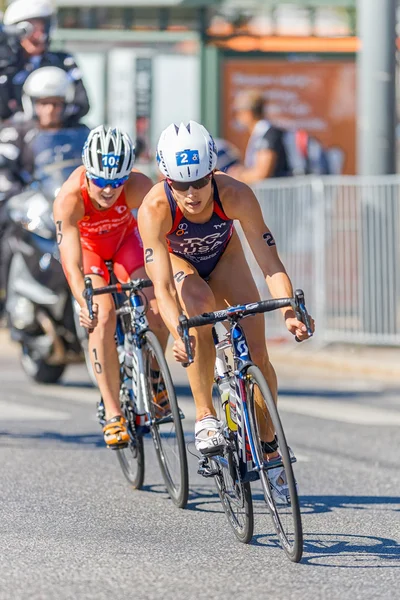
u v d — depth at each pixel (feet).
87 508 48.32
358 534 44.47
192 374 45.01
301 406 78.89
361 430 69.05
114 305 52.13
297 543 39.63
